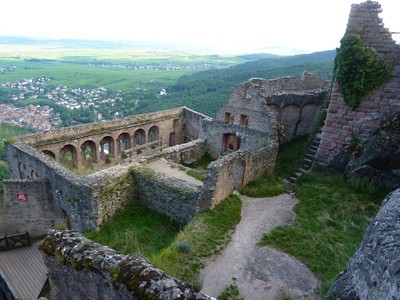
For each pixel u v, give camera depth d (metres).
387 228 5.70
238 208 12.90
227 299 8.00
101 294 4.96
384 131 13.67
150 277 4.29
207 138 24.02
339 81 14.82
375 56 13.70
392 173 13.43
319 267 9.26
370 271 5.48
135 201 15.41
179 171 18.09
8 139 18.95
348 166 14.80
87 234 13.56
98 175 14.29
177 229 13.60
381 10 13.33
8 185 15.15
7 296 13.42
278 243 10.49
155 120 27.11
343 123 15.21
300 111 21.33
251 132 20.67
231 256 9.78
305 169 16.72
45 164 15.59
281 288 8.45
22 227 16.02
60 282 5.81
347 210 12.27
